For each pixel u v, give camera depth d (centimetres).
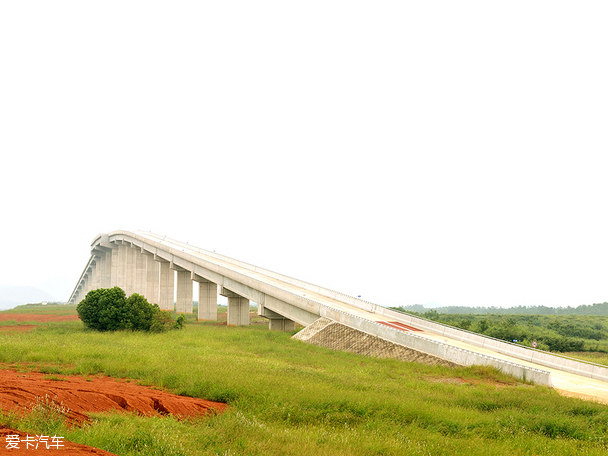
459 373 3597
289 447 1556
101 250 16312
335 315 5334
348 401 2258
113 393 2083
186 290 10281
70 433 1399
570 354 5947
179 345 4272
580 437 2022
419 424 2097
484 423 2125
